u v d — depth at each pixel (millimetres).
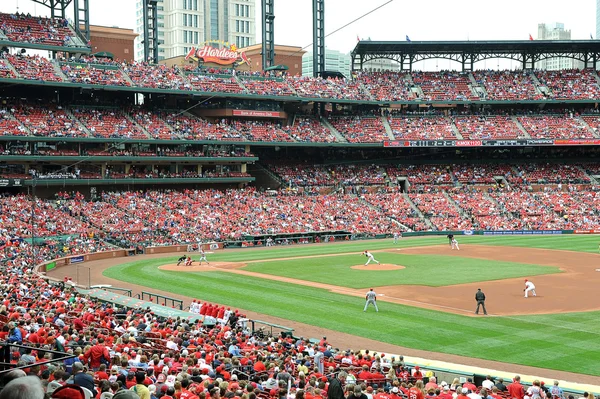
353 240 105688
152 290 55062
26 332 24438
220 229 97562
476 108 135125
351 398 14617
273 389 19484
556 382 23891
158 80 109875
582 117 129875
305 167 125812
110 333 28844
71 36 109875
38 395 5965
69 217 86875
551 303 48188
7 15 105312
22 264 61594
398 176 125812
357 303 48969
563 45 131000
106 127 101812
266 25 137125
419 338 37781
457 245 90375
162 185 109250
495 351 34688
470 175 126188
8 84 97688
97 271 67812
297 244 100438
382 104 128750
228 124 118688
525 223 112188
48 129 94938
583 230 110500
